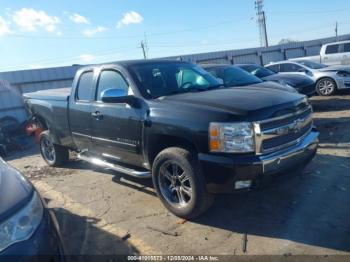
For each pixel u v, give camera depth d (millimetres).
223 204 4348
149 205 4598
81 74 5543
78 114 5465
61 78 14312
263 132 3553
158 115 4078
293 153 3787
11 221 2287
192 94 4336
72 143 5957
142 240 3742
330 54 16547
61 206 4863
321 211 3969
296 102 3990
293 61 13617
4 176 2730
